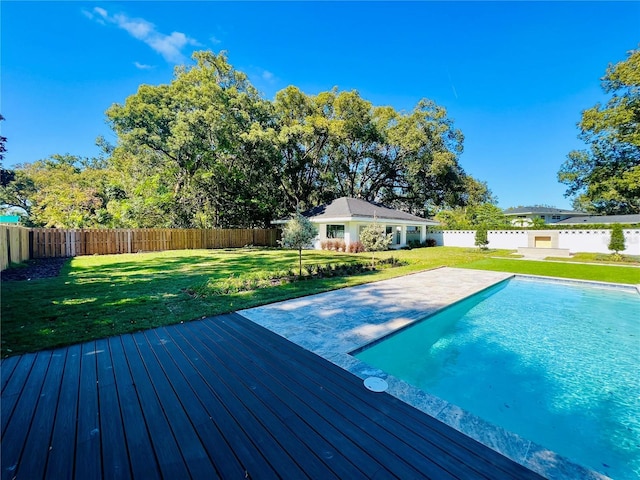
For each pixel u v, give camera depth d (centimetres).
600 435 278
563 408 323
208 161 2016
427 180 2664
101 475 185
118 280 845
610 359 445
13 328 448
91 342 403
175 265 1172
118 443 213
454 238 2319
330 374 321
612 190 1928
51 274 950
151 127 2016
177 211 2055
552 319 630
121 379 305
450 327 589
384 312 562
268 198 2364
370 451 206
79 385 293
